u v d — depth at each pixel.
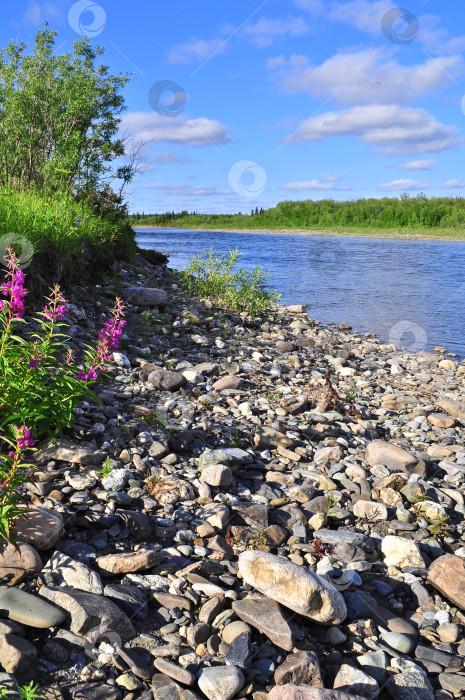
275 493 4.03
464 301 16.59
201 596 2.82
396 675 2.54
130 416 4.68
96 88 15.23
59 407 3.71
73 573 2.68
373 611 3.02
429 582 3.36
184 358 7.23
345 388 7.45
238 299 11.66
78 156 14.40
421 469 4.80
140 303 9.16
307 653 2.50
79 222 9.91
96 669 2.27
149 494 3.62
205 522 3.43
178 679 2.29
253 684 2.36
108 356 3.91
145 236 52.62
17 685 2.09
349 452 5.08
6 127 13.45
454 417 6.79
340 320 13.52
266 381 6.89
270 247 36.81
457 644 2.90
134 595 2.67
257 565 2.83
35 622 2.37
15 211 7.75
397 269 25.16
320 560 3.32
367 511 3.99
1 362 3.40
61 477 3.52
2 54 14.19
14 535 2.66
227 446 4.62
